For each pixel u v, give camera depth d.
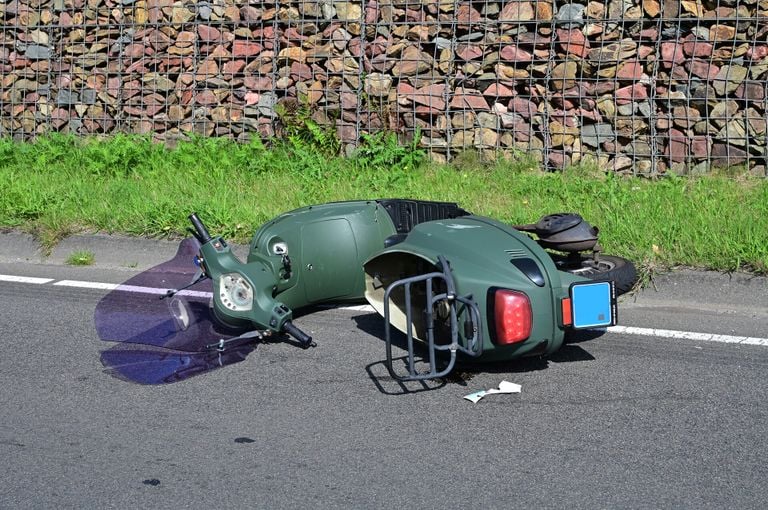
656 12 10.87
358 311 7.19
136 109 12.75
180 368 6.05
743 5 10.66
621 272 6.75
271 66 12.19
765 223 8.16
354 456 4.81
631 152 10.73
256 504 4.36
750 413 5.24
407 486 4.50
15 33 13.35
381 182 10.32
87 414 5.38
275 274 6.45
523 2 11.30
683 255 7.52
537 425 5.13
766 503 4.30
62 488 4.53
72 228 9.24
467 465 4.69
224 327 6.40
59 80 13.15
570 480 4.53
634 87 10.78
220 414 5.36
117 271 8.62
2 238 9.34
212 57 12.48
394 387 5.69
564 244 6.34
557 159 10.93
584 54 11.00
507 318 5.36
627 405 5.37
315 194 10.00
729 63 10.55
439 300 5.51
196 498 4.43
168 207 9.25
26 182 10.77
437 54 11.55
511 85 11.21
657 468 4.63
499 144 11.21
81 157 11.73
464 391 5.60
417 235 5.98
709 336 6.52
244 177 10.88
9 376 5.98
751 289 7.18
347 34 11.94
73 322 7.09
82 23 13.16
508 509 4.28
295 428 5.15
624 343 6.41
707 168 10.45
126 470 4.71
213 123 12.34
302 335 6.21
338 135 11.71
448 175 10.71
